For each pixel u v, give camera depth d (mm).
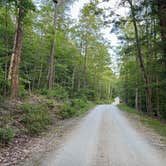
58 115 20047
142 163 7512
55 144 10070
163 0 17094
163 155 8586
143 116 25438
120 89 63031
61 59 40062
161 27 18062
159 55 22562
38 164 7195
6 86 18062
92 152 8766
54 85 36719
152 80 26406
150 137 12438
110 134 12859
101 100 69125
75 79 48844
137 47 24438
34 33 30016
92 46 46844
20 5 13742
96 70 56625
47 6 27812
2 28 22062
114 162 7543
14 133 10688
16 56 17844
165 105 25484
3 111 13281
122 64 41562
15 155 8156
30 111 14789
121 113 29125
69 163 7355
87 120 19609
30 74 33031
